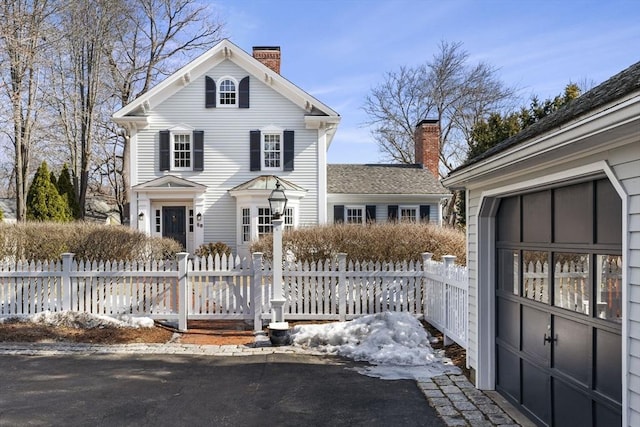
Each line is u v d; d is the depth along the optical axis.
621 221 3.24
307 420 4.74
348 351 7.30
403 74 35.06
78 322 8.55
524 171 4.32
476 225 5.80
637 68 3.83
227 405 5.14
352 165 24.02
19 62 17.88
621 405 3.21
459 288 6.86
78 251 12.14
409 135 35.38
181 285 8.80
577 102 4.28
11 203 29.16
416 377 6.14
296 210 18.23
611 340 3.36
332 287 9.29
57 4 19.80
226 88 18.61
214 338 8.34
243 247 17.73
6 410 4.96
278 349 7.59
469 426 4.58
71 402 5.21
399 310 9.17
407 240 11.28
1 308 8.91
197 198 18.14
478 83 32.91
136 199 18.03
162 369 6.50
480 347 5.71
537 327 4.57
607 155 3.20
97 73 24.30
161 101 18.36
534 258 4.68
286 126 18.66
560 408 4.12
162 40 27.73
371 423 4.66
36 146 24.03
